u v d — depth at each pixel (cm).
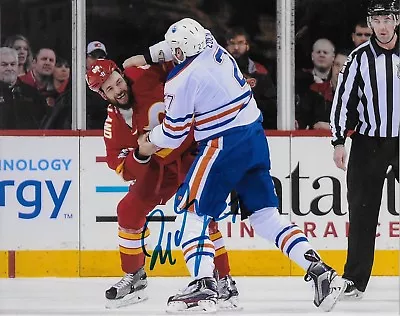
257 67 1609
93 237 1530
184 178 1260
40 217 1525
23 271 1527
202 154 1141
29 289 1412
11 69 1588
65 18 1586
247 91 1157
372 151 1319
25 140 1523
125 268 1275
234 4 1609
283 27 1571
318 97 1611
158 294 1365
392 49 1316
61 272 1529
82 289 1412
